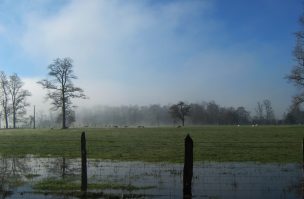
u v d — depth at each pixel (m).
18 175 22.06
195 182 19.00
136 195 16.28
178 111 156.50
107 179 20.11
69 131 78.75
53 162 28.09
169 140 47.38
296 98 71.31
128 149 36.25
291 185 18.16
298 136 50.22
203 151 32.88
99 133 67.19
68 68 104.88
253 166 24.52
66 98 104.69
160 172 22.34
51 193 16.89
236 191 16.98
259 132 61.22
